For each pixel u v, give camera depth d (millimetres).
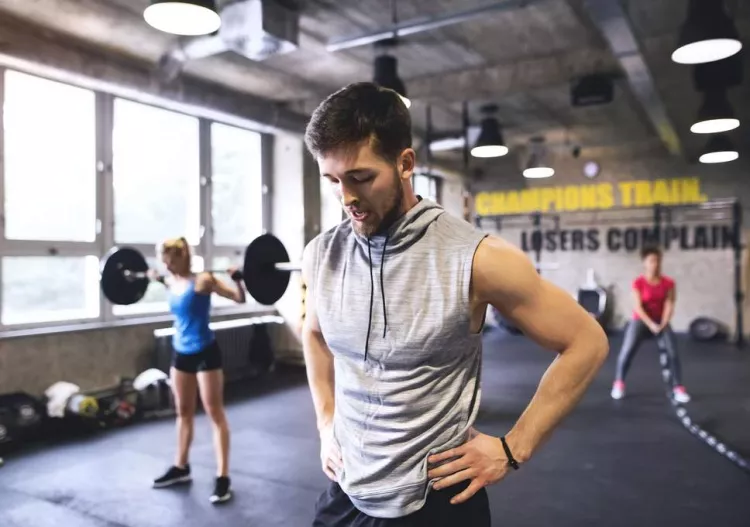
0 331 3900
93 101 4562
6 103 3996
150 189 5121
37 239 4156
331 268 1054
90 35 3879
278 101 5691
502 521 2490
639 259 8461
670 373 4613
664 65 4570
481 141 5996
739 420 3945
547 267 6535
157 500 2766
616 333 8508
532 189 9141
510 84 4812
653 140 8180
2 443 3553
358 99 861
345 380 1032
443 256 921
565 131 7641
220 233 5871
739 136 7273
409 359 935
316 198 6363
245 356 5633
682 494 2746
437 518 950
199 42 3768
